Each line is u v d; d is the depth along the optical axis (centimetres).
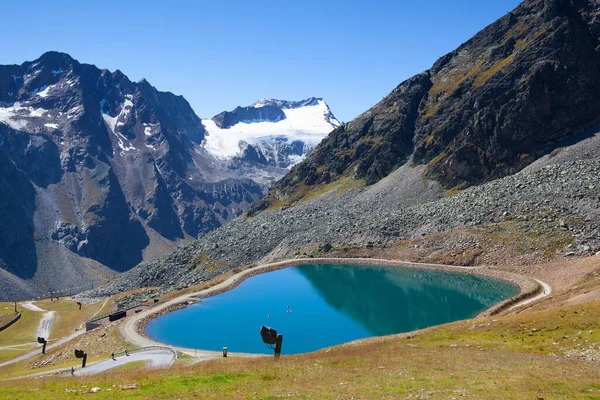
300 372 3662
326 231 15838
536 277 9662
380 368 3738
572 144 15850
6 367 9788
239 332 8631
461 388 2967
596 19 18825
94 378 3597
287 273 13138
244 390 3067
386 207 17312
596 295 5769
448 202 14500
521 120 16850
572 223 10962
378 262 12975
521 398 2703
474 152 17238
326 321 9175
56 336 13325
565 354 3975
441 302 9731
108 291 18862
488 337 4981
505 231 11731
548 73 16988
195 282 15500
